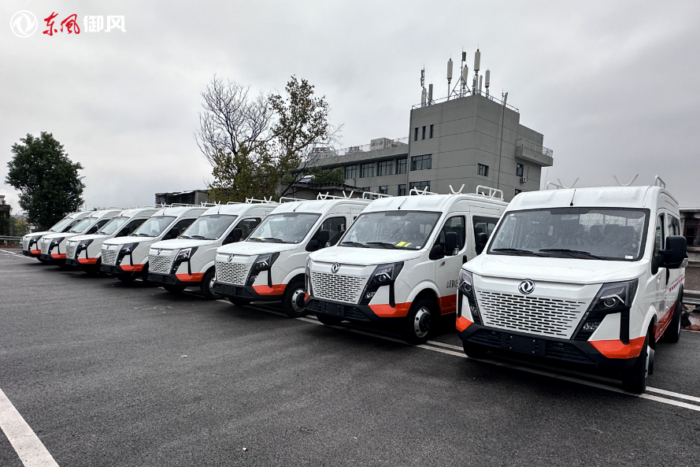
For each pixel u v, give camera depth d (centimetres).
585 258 476
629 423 385
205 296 991
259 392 441
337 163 5797
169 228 1205
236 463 306
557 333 423
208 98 2344
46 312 817
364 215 784
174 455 314
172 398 420
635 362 436
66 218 1883
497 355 579
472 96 4347
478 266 506
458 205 736
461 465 310
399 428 366
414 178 4788
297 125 2316
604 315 407
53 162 2920
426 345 643
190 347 604
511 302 453
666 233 541
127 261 1132
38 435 340
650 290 450
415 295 629
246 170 2023
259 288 782
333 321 768
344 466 305
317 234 826
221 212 1116
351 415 390
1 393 423
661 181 600
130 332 681
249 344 627
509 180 4750
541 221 545
